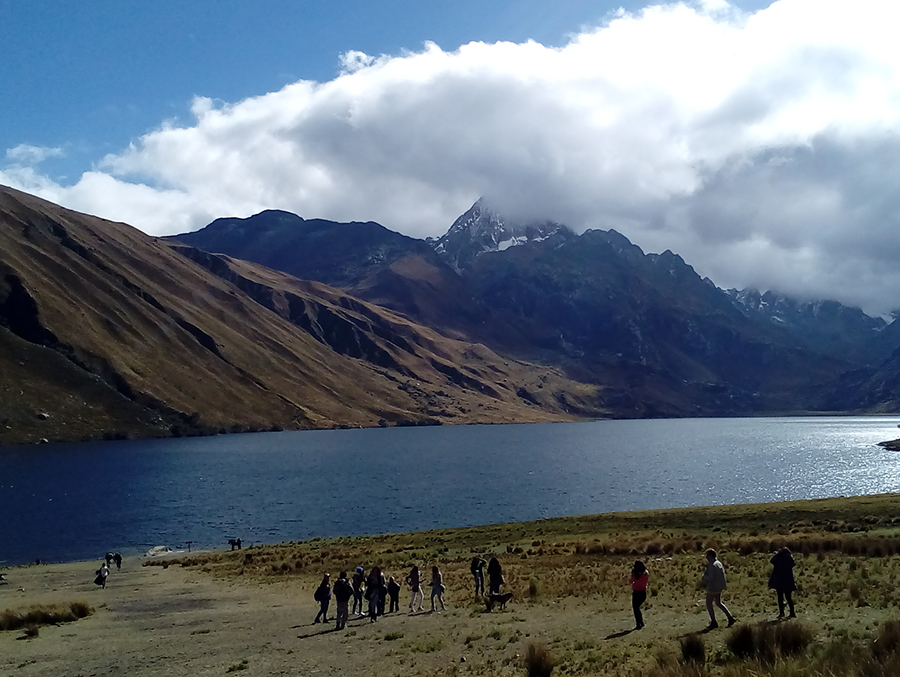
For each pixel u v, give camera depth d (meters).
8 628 36.59
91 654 28.58
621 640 22.75
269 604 42.03
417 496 130.25
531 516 107.06
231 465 190.75
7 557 81.44
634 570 25.11
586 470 176.38
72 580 60.19
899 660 14.70
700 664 17.23
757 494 127.75
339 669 23.02
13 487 144.25
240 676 22.95
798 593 30.28
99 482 153.12
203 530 98.44
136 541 91.00
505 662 21.34
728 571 39.09
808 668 15.47
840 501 84.38
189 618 37.81
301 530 97.75
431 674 20.95
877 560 38.97
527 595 37.03
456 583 44.78
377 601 33.59
